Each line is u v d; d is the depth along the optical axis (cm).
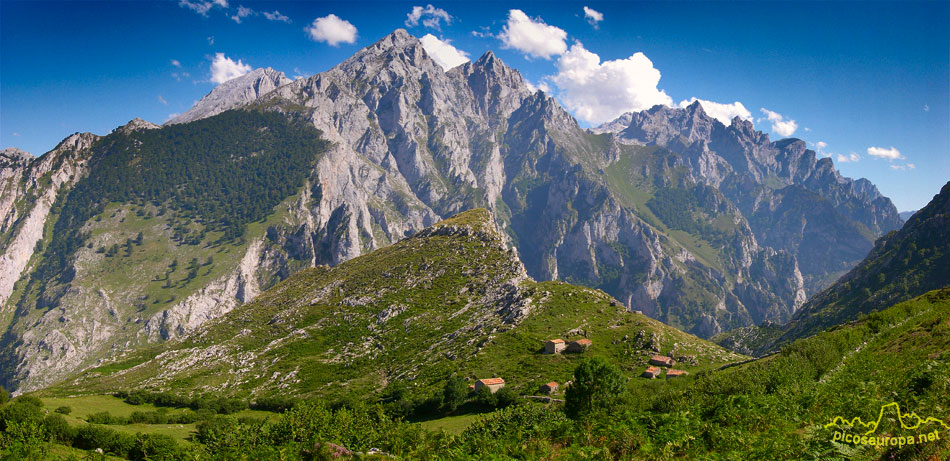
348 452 5653
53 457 7306
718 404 4638
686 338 14788
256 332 19962
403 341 17150
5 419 8412
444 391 11369
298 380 15425
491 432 6994
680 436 3669
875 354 6800
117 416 12038
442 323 17750
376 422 7550
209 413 12600
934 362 4156
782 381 5922
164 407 13762
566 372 12106
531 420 7256
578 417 7075
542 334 14862
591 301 17262
